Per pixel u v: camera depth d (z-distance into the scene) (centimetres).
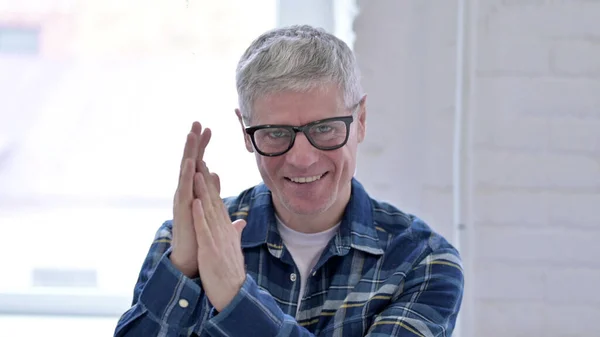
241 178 185
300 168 113
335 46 116
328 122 113
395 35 161
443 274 123
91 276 192
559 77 161
